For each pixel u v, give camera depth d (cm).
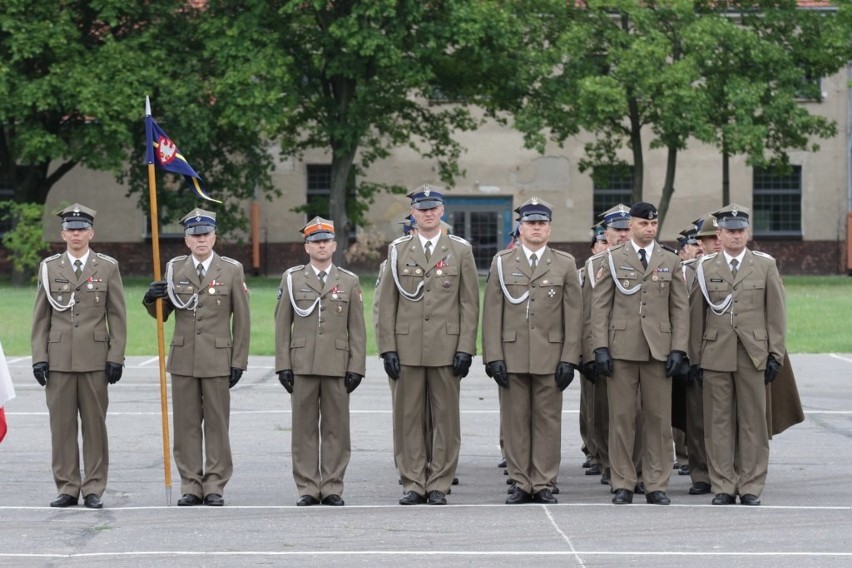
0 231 6091
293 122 5241
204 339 1413
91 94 4694
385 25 4803
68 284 1410
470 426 1992
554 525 1269
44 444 1816
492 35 4803
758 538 1204
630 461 1420
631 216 1444
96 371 1408
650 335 1410
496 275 1428
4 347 3128
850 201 5975
